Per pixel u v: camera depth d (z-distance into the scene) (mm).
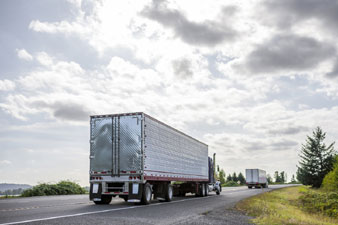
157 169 18406
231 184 88312
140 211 13258
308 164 52438
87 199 21188
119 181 16797
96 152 17438
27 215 11219
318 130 53094
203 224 9805
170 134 21000
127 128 17125
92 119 17812
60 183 30844
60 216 10930
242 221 10844
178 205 16906
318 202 22859
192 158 25875
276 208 16484
